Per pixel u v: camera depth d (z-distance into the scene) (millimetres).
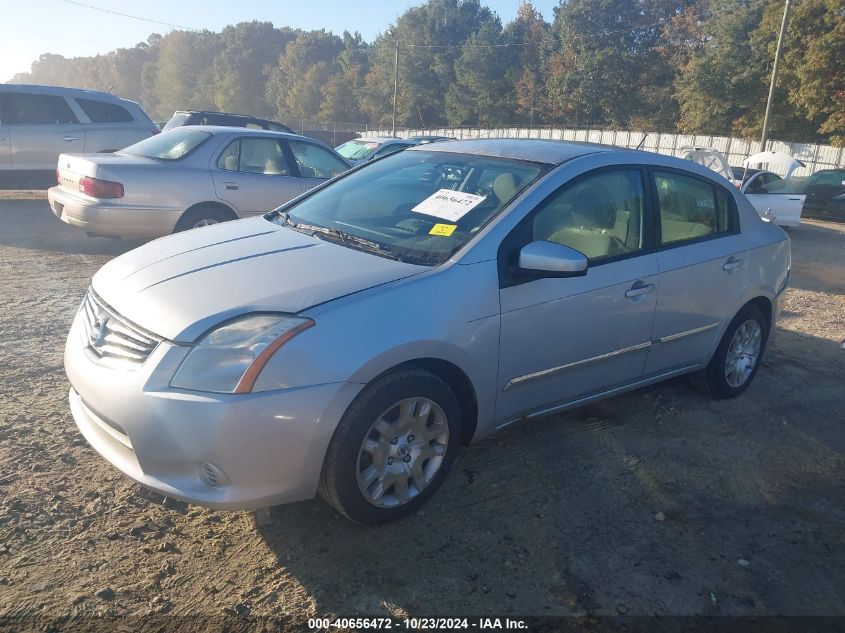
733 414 4492
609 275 3629
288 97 90125
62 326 5418
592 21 58125
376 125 77938
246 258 3188
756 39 37969
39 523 2928
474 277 3107
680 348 4191
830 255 11852
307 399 2609
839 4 32156
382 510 2961
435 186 3805
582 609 2635
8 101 11070
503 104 64250
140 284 2986
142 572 2691
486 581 2756
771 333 4930
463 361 3062
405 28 78500
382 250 3307
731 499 3471
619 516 3254
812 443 4152
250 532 2977
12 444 3531
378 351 2740
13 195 13203
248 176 7918
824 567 2975
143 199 7297
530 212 3383
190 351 2605
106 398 2695
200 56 114000
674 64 52969
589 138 46906
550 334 3398
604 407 4473
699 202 4316
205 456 2547
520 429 4074
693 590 2775
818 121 36562
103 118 11906
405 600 2627
